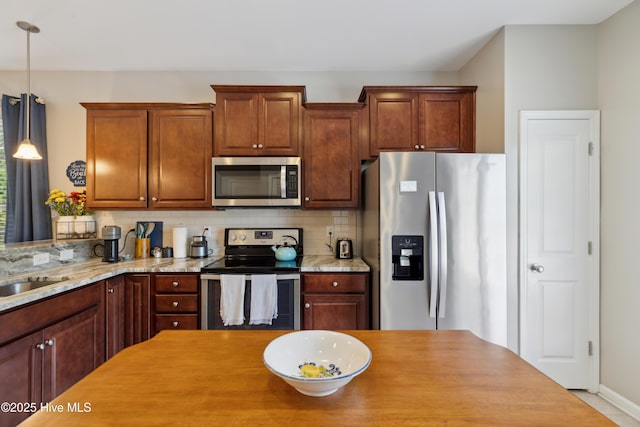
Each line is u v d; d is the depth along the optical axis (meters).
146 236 2.79
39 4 1.92
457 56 2.62
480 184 2.05
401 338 1.12
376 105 2.51
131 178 2.54
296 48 2.49
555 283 2.17
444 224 2.00
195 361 0.92
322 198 2.52
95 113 2.54
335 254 2.80
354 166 2.51
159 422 0.65
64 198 2.64
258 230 2.78
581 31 2.18
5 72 2.78
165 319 2.26
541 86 2.19
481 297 2.04
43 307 1.56
